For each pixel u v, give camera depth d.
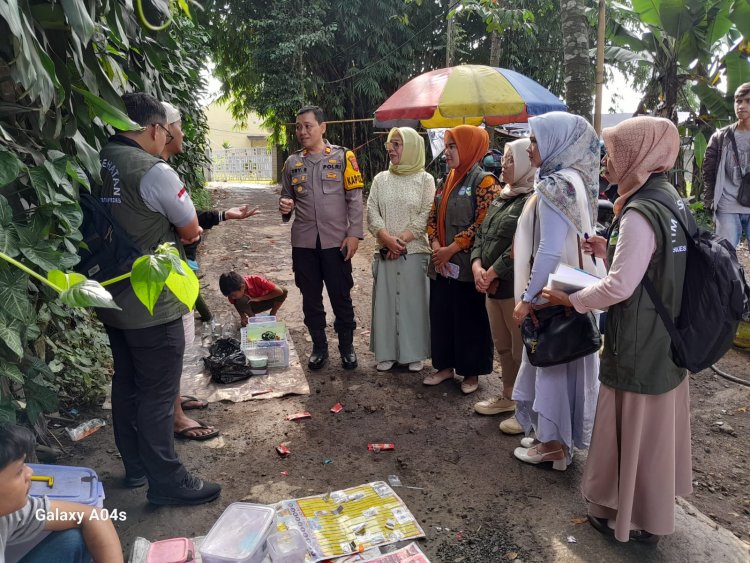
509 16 7.61
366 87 14.95
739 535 2.63
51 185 1.96
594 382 2.82
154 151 2.51
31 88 1.73
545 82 15.95
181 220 2.44
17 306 1.83
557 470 3.01
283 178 4.22
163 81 4.11
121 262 2.33
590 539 2.48
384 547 2.42
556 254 2.57
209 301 6.03
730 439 3.48
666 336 2.14
